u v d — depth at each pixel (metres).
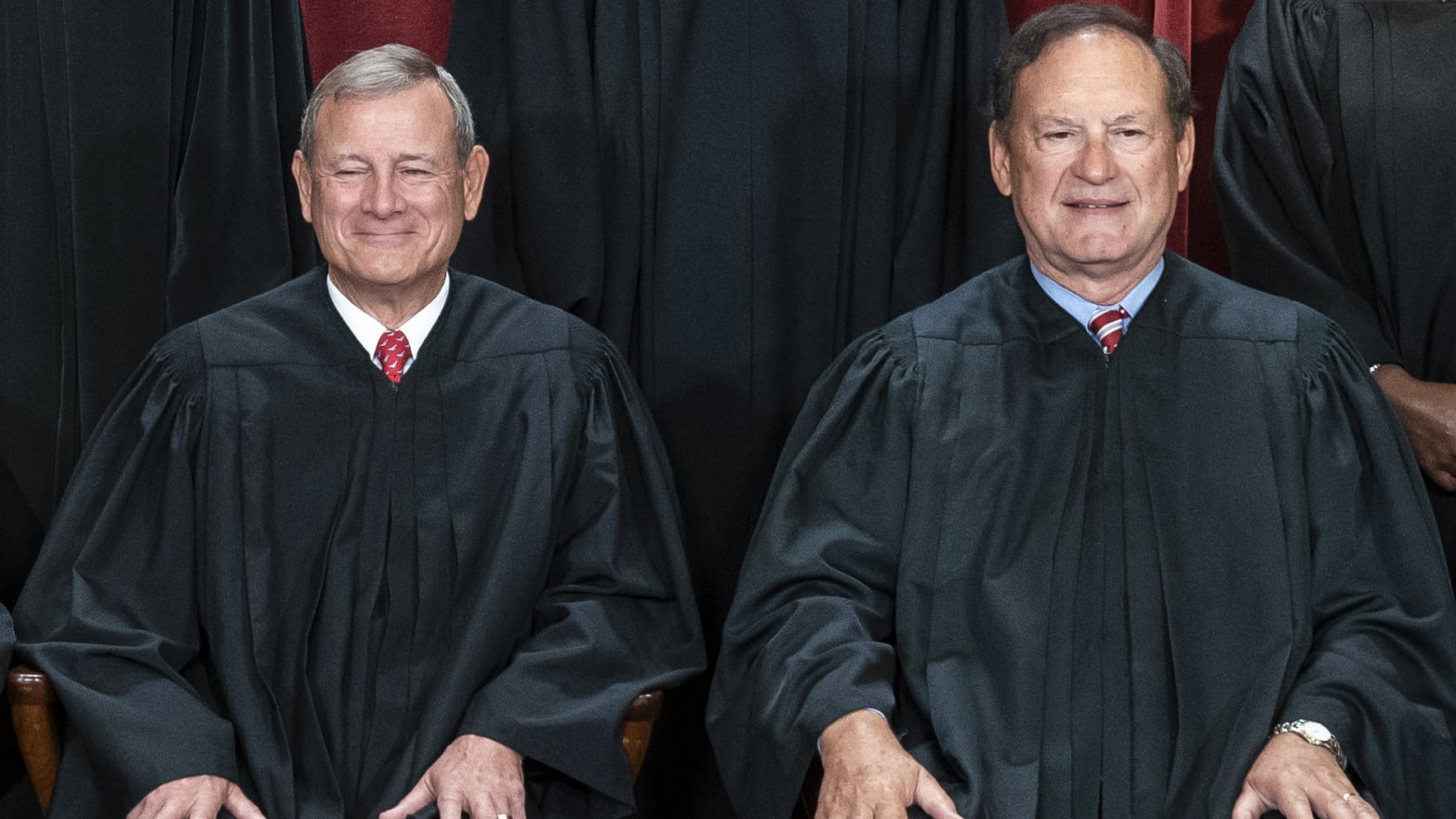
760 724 3.03
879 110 4.14
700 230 4.10
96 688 3.05
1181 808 2.98
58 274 4.01
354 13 4.19
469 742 3.10
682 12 4.08
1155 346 3.23
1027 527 3.13
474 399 3.43
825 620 3.08
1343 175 3.81
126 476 3.27
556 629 3.28
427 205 3.27
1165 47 3.24
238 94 3.99
